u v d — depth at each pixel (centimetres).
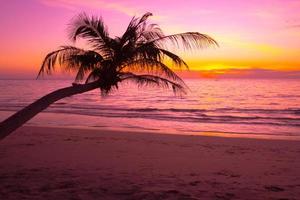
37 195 701
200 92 8212
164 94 7538
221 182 846
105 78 771
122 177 871
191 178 881
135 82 823
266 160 1196
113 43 768
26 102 5312
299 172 988
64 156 1169
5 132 630
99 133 1895
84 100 5753
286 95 6838
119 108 4156
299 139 1909
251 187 805
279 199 713
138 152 1301
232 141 1692
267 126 2636
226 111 3916
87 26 777
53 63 788
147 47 750
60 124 2567
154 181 838
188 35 746
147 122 2769
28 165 1000
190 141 1666
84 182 812
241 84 14450
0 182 798
